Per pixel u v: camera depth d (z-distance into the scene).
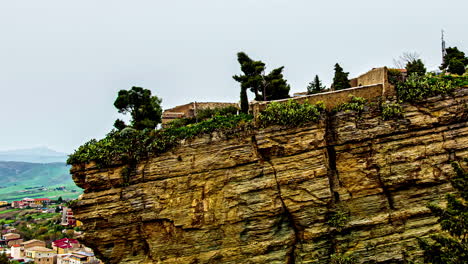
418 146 31.03
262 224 29.97
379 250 29.69
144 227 30.69
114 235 30.77
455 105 31.44
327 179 30.34
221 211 30.19
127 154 31.55
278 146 30.86
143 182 31.25
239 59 48.41
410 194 30.78
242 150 30.89
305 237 30.06
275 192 30.22
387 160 30.89
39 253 102.25
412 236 29.78
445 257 22.16
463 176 23.66
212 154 31.16
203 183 30.75
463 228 22.44
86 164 31.61
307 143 30.80
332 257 29.56
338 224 30.03
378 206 30.64
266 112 31.64
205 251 30.08
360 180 31.00
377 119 31.61
